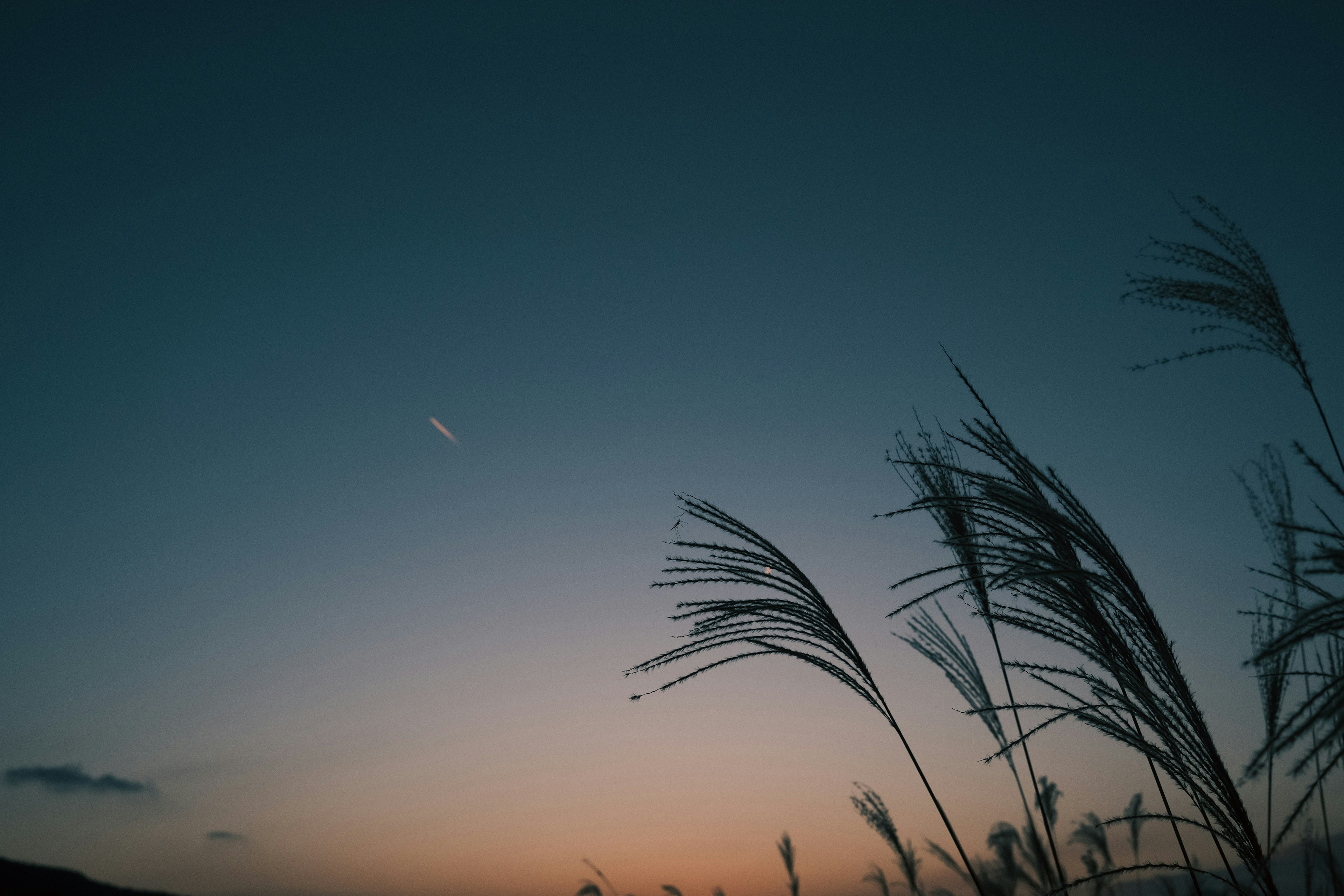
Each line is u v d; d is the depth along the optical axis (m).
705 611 3.27
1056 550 2.74
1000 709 2.85
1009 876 4.17
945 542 2.81
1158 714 2.57
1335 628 1.72
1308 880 2.25
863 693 3.10
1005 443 2.75
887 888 4.94
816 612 3.14
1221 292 4.07
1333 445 3.34
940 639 4.71
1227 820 2.46
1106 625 2.69
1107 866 3.49
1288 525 1.70
